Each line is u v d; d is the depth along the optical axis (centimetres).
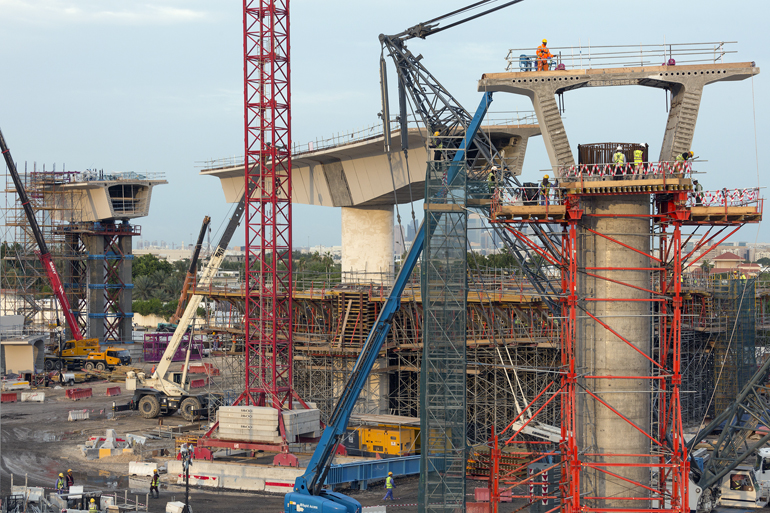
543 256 4031
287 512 4978
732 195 3866
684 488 3709
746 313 7350
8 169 11800
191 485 5800
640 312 3844
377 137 7469
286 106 6812
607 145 3953
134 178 12706
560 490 4094
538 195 4009
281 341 6894
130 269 12912
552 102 3947
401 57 5531
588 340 3878
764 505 5153
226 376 9531
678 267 3825
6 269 12606
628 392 3797
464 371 4903
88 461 6462
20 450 6844
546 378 6775
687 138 3891
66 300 11981
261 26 6775
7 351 11244
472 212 5025
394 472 5825
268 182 8206
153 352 12912
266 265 7088
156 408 8238
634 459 3806
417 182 7700
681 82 3891
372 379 7362
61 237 12950
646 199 3888
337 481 5491
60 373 10750
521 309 7050
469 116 5519
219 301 8688
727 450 5141
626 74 3906
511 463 5725
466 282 4944
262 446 6166
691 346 7481
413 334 7450
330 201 8906
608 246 3862
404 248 5681
